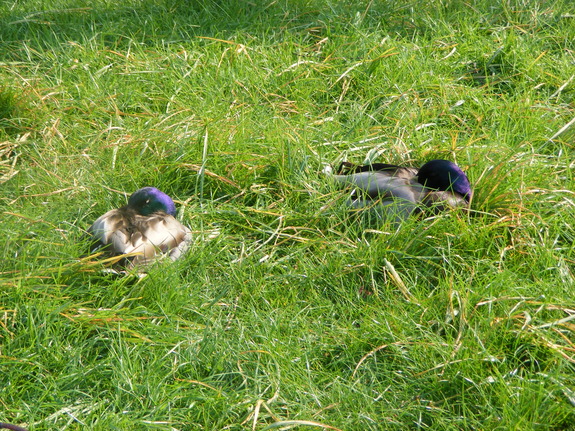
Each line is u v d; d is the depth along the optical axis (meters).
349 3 13.25
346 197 8.40
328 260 7.68
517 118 10.14
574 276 7.48
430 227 7.75
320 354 6.72
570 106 10.62
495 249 7.89
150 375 6.27
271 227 8.34
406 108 10.42
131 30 12.49
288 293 7.42
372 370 6.56
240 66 11.20
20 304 6.69
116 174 8.79
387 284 7.37
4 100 9.99
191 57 11.51
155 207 7.92
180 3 13.34
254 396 6.19
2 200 8.55
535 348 6.48
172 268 7.23
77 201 8.45
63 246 7.36
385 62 11.34
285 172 8.84
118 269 7.21
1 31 12.44
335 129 10.02
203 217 8.38
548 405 5.88
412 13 12.88
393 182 8.31
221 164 8.91
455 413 6.14
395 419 6.08
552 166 8.97
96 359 6.59
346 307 7.23
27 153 9.38
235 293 7.45
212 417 6.09
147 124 9.76
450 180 8.24
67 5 13.26
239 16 12.88
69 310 6.74
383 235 7.80
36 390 6.17
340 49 11.79
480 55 11.75
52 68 11.30
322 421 6.00
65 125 9.97
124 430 5.80
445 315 6.88
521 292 7.07
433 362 6.39
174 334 6.70
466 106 10.55
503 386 6.05
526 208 8.07
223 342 6.70
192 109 10.10
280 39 12.26
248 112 10.06
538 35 12.34
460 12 13.01
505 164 8.49
